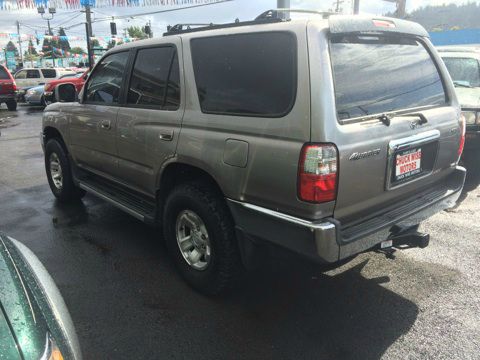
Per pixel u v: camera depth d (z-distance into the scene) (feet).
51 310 6.26
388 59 9.95
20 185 21.54
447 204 11.33
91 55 78.28
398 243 10.08
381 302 10.82
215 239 10.19
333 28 8.40
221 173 9.66
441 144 10.91
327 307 10.61
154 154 11.60
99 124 13.99
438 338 9.45
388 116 9.32
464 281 11.82
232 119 9.38
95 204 18.17
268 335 9.54
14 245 7.76
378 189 9.22
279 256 9.09
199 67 10.36
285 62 8.54
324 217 8.32
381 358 8.84
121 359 8.79
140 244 14.14
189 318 10.13
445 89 11.70
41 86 66.74
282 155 8.38
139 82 12.34
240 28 9.58
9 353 4.91
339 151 8.11
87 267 12.55
